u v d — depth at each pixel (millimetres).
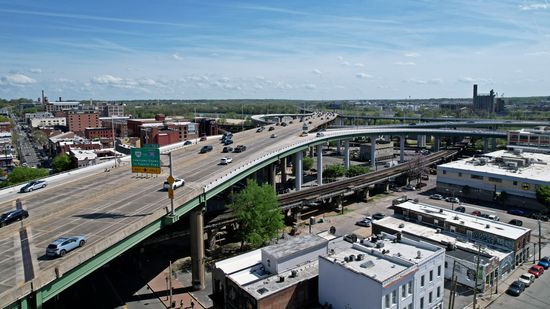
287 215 106500
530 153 165625
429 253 57094
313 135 162375
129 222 58844
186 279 74062
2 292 38375
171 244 90750
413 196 134125
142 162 76500
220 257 82625
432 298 56406
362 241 61625
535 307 61938
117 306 64250
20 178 135625
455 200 124438
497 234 76062
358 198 129625
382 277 48812
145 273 76688
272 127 196250
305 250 59906
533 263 77625
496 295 65750
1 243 51812
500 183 123438
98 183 87500
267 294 50281
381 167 192375
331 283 52812
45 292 42031
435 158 185500
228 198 111500
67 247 47938
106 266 79438
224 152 126125
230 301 55219
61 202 72250
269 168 133000
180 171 98438
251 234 80125
